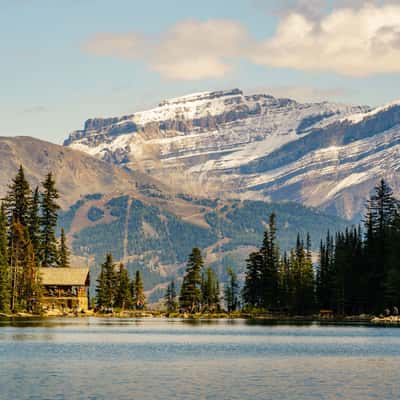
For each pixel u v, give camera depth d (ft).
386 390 337.72
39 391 326.24
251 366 408.05
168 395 322.14
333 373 383.65
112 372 380.37
